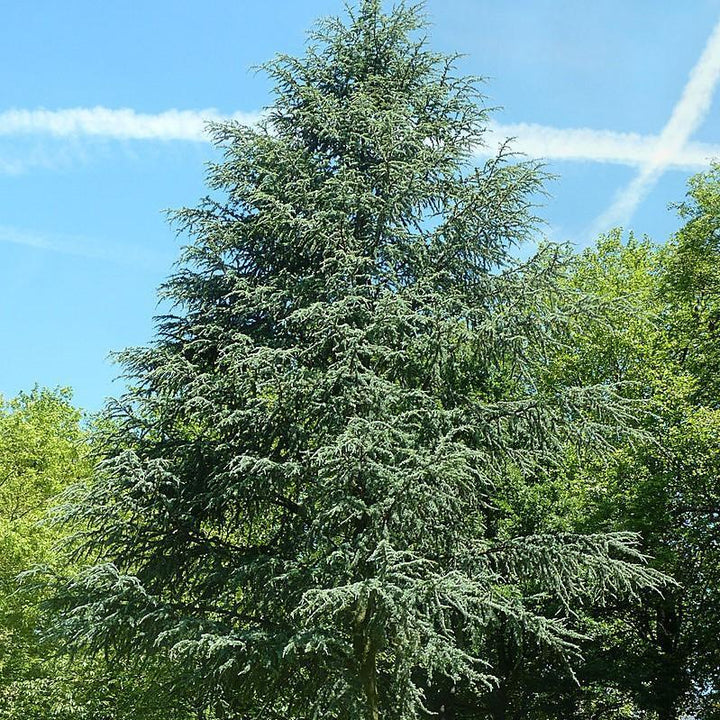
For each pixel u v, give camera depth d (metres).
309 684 13.82
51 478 22.50
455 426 14.40
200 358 15.52
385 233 15.30
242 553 14.66
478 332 14.09
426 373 14.84
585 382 24.38
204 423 15.13
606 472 20.75
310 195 14.91
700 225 26.95
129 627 12.90
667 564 21.20
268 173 15.63
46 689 19.20
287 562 13.28
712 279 26.19
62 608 14.03
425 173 16.03
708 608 22.53
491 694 22.70
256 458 13.30
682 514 22.42
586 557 13.23
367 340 14.34
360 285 15.20
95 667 19.30
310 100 16.33
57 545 14.08
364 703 12.43
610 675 22.08
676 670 22.70
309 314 13.63
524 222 15.18
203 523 15.06
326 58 17.36
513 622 13.08
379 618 11.95
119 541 14.31
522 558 13.62
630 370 23.59
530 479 21.20
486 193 15.05
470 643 14.41
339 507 12.55
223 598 14.47
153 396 15.00
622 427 14.34
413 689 13.34
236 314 15.51
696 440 20.67
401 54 17.34
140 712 17.47
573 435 14.34
